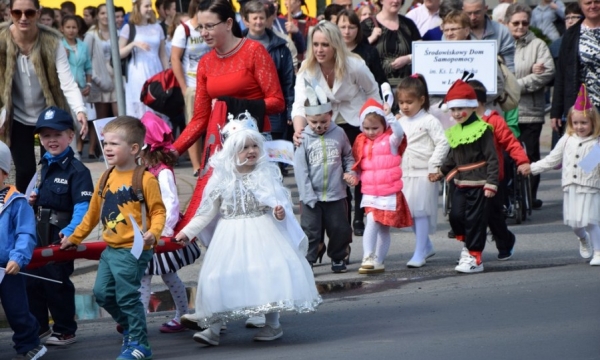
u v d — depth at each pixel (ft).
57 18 112.57
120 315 44.86
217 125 51.83
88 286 61.16
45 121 47.21
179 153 54.90
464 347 42.47
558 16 123.75
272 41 74.28
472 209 60.70
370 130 61.72
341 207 61.21
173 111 90.12
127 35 100.83
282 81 74.49
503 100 76.48
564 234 72.54
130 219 42.98
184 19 94.32
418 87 64.64
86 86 100.94
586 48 73.97
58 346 47.78
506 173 76.59
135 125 44.55
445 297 53.72
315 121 60.29
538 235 72.49
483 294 53.78
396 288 57.47
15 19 57.82
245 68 53.88
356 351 43.04
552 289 53.93
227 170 45.91
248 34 75.20
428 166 63.67
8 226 43.57
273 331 46.68
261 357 43.14
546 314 48.08
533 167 63.31
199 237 49.24
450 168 62.03
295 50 89.61
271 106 53.57
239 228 45.44
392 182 61.00
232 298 44.57
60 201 47.60
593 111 61.52
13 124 59.88
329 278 61.05
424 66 76.64
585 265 61.31
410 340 44.52
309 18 103.35
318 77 64.85
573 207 61.41
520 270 60.85
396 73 80.12
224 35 53.78
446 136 61.67
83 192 47.39
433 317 49.11
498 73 76.02
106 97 110.01
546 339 43.09
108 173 44.96
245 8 75.05
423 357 41.14
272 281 44.55
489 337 44.06
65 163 47.78
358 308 52.44
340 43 63.77
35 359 44.04
